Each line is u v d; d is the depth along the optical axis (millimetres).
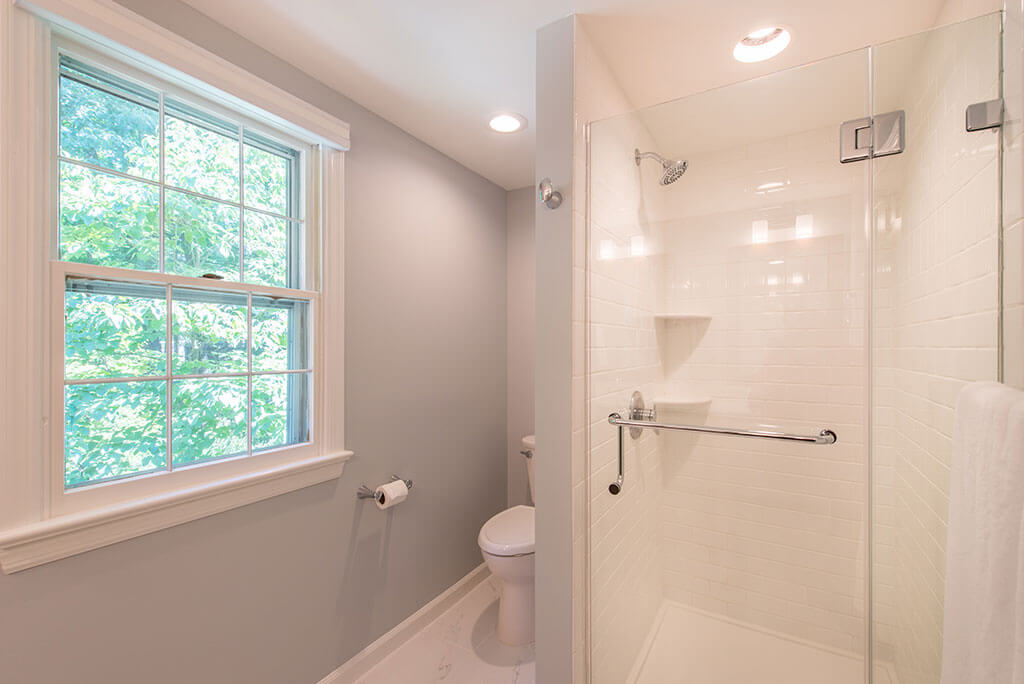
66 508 985
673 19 1222
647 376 1437
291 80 1443
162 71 1138
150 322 1158
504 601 1877
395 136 1856
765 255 1322
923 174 1111
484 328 2434
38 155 960
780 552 1435
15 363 920
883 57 1106
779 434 1345
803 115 1242
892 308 1208
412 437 1938
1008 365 822
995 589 605
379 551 1768
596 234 1302
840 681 1361
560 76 1228
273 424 1442
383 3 1168
